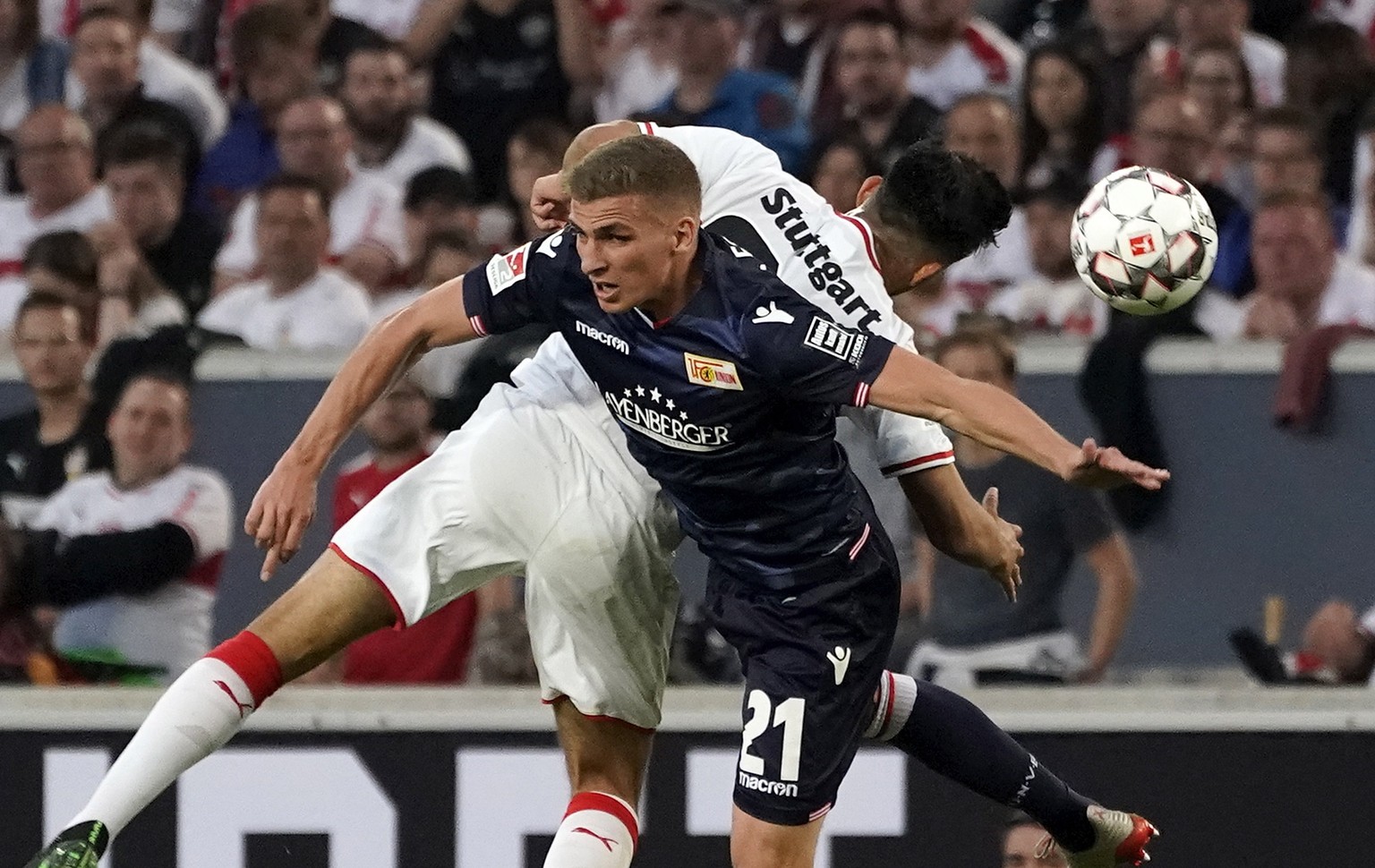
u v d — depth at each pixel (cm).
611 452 1276
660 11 2630
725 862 1775
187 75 2727
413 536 1257
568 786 1788
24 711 1789
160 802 1794
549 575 1277
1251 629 1931
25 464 2017
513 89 2678
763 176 1240
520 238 2484
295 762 1798
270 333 2317
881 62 2506
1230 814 1777
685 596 1941
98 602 1945
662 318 1142
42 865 1140
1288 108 2464
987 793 1388
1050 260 2300
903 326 1205
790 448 1182
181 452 2000
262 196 2327
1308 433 1947
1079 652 1905
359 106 2562
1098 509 1903
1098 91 2483
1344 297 2231
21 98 2806
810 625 1240
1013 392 1912
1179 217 1226
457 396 1975
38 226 2509
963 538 1316
